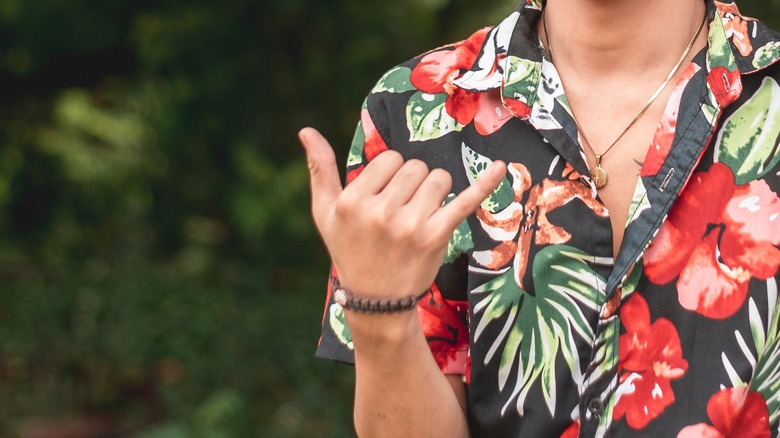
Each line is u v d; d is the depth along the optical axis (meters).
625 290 1.38
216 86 6.23
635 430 1.38
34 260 6.92
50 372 5.61
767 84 1.39
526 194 1.43
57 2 6.10
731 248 1.37
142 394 5.46
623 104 1.42
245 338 5.78
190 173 6.70
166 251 6.99
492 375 1.44
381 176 1.26
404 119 1.50
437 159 1.47
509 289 1.42
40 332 5.86
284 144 6.42
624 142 1.42
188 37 6.09
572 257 1.40
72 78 6.71
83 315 6.03
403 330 1.29
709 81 1.39
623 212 1.41
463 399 1.49
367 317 1.28
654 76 1.43
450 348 1.49
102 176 6.82
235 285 6.45
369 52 6.10
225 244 6.89
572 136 1.41
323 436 5.03
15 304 6.10
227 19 6.11
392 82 1.52
